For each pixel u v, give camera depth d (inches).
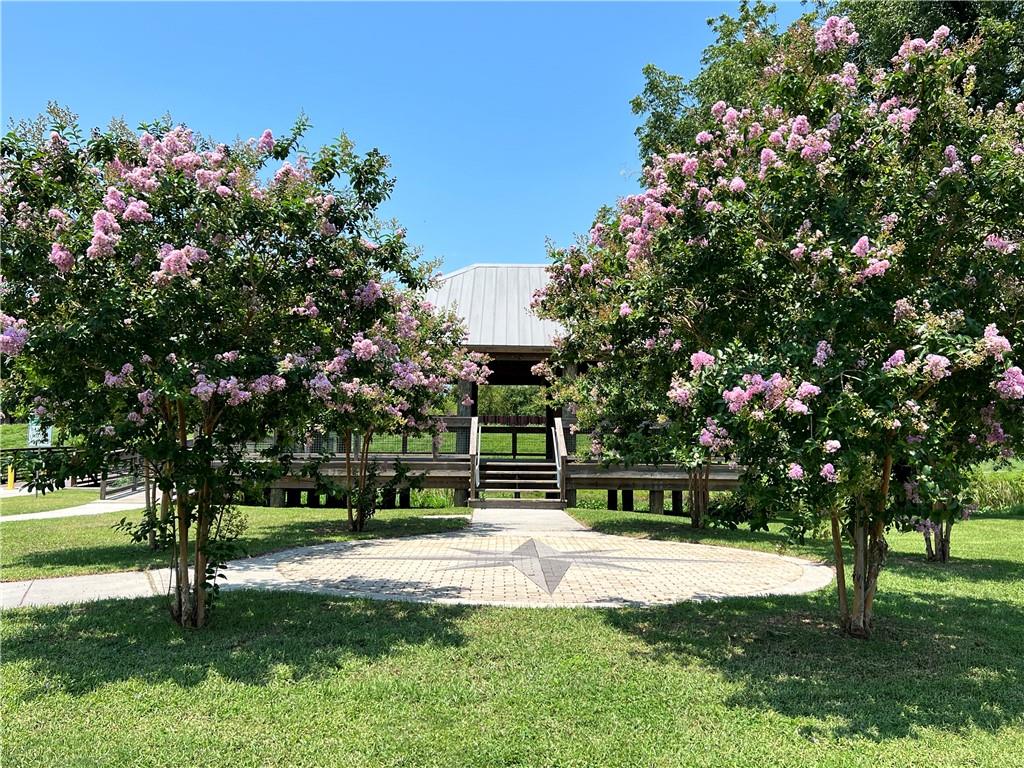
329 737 142.5
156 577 301.9
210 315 209.8
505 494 692.7
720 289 222.2
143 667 181.9
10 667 182.1
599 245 361.1
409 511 579.8
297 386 212.4
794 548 394.6
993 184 189.9
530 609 243.1
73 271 197.3
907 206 196.7
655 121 751.7
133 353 199.6
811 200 198.7
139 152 222.7
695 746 140.3
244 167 222.8
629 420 435.2
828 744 142.1
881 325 190.5
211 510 219.6
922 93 198.7
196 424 228.7
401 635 210.2
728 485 599.5
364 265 247.3
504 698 161.9
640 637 212.4
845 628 218.7
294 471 588.1
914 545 447.8
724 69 596.4
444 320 489.1
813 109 207.2
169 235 208.1
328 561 345.4
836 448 161.0
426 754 135.5
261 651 194.7
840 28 205.6
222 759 133.7
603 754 136.2
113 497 716.0
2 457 231.8
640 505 717.9
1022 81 571.8
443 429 509.4
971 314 196.9
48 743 139.9
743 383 177.9
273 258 225.6
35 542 395.9
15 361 213.9
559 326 655.1
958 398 197.0
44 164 210.1
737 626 227.1
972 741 143.9
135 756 134.6
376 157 246.7
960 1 622.8
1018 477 692.7
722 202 212.7
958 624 233.5
